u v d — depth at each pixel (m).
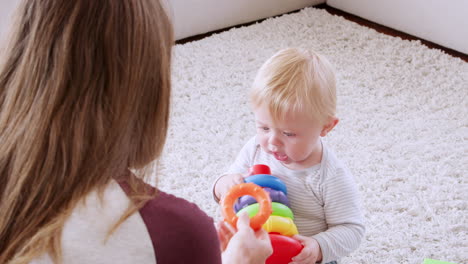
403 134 2.17
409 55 2.72
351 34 2.91
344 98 2.38
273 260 1.12
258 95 1.16
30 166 0.59
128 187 0.62
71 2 0.58
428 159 2.04
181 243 0.61
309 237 1.18
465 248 1.68
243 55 2.72
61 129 0.58
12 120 0.60
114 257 0.59
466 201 1.84
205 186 1.90
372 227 1.76
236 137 2.14
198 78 2.51
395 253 1.67
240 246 0.82
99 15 0.58
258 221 1.02
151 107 0.64
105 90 0.59
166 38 0.64
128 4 0.59
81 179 0.59
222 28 3.03
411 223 1.78
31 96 0.59
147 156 0.66
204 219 0.63
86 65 0.58
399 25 3.00
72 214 0.60
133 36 0.59
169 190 1.87
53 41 0.58
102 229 0.59
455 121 2.24
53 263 0.60
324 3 3.28
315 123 1.16
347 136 2.15
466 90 2.44
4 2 2.02
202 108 2.31
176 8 2.79
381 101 2.38
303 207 1.24
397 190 1.90
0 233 0.61
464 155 2.05
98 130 0.59
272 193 1.18
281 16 3.15
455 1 2.69
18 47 0.62
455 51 2.79
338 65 2.63
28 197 0.60
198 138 2.13
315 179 1.21
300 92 1.13
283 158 1.22
